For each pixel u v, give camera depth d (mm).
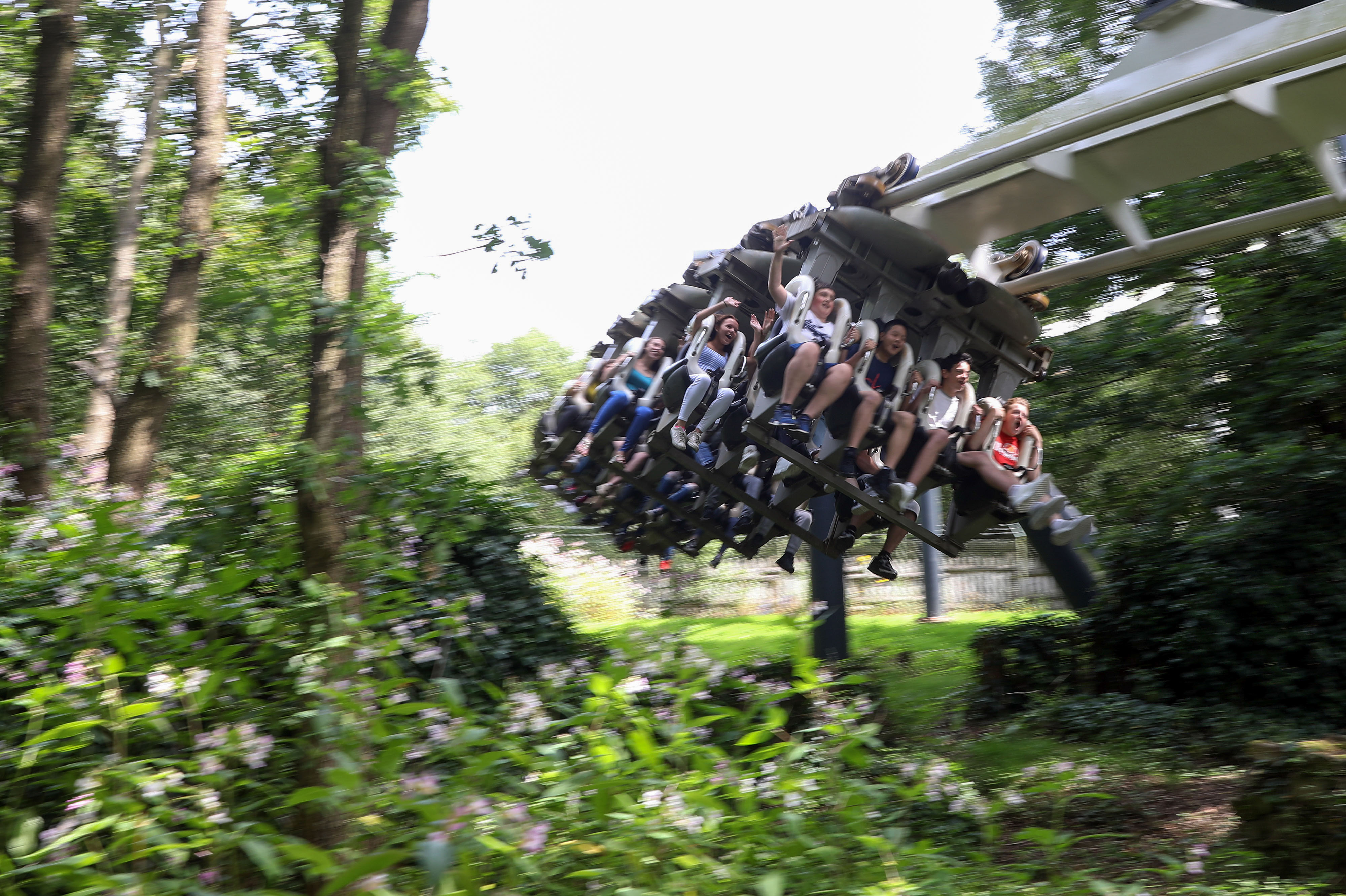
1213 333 9961
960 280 6730
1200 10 5750
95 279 11977
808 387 6348
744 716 4898
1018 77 13938
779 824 4391
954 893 4211
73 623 4176
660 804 4062
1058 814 5449
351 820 3893
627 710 4574
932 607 16062
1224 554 8383
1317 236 9422
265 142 10938
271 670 4879
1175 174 6141
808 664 5004
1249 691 8070
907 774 5324
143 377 7629
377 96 6133
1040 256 7453
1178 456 11305
